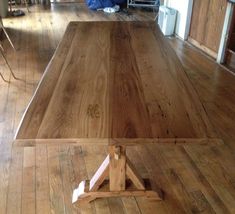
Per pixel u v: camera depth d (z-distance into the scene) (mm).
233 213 1582
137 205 1618
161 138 1004
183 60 3488
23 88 2785
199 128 1065
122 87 1348
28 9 5578
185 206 1615
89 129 1041
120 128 1050
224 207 1615
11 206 1593
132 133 1024
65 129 1040
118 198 1656
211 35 3584
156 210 1592
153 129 1050
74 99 1237
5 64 3281
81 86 1346
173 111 1171
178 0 4223
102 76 1450
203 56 3621
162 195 1672
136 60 1657
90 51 1773
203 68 3281
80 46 1854
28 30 4422
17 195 1659
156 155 2004
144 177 1805
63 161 1929
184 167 1899
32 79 2961
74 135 1008
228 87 2877
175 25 4383
